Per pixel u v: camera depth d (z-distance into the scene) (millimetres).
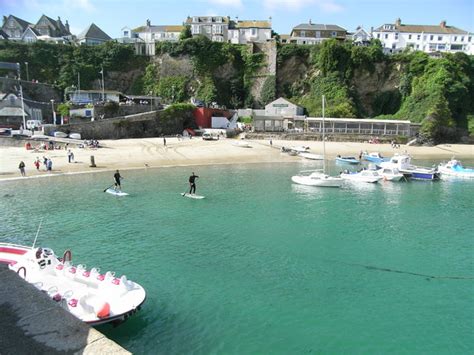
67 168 49375
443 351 14289
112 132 74062
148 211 31906
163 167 54312
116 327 14953
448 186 45719
